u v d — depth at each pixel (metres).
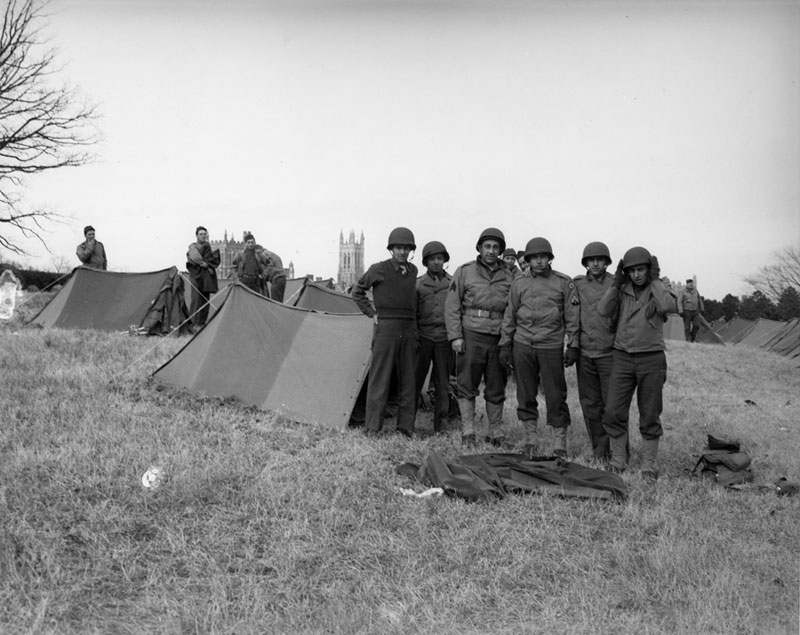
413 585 4.43
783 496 6.47
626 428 6.96
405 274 7.80
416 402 7.87
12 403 7.50
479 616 4.13
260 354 8.68
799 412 11.63
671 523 5.50
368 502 5.62
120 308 14.67
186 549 4.67
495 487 5.96
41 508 4.99
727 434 9.20
